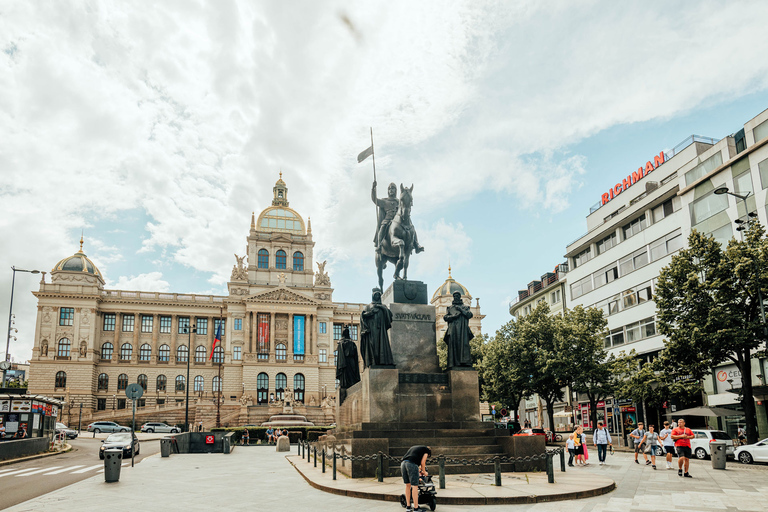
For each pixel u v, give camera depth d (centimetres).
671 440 2650
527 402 8219
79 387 10075
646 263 5325
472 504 1508
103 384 10506
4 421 4081
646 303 5291
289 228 12025
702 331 3359
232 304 11044
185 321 11194
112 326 10844
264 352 10819
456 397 2267
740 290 3322
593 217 6850
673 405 4772
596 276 6188
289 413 9425
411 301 2481
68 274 10475
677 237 4884
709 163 4594
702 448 3312
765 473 2448
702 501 1603
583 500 1595
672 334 3581
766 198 3959
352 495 1661
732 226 4256
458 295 2452
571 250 6619
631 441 4584
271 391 10638
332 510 1456
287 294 11100
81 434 7275
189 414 9681
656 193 5153
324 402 10012
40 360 10038
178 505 1591
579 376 4834
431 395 2273
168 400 10644
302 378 10925
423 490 1416
